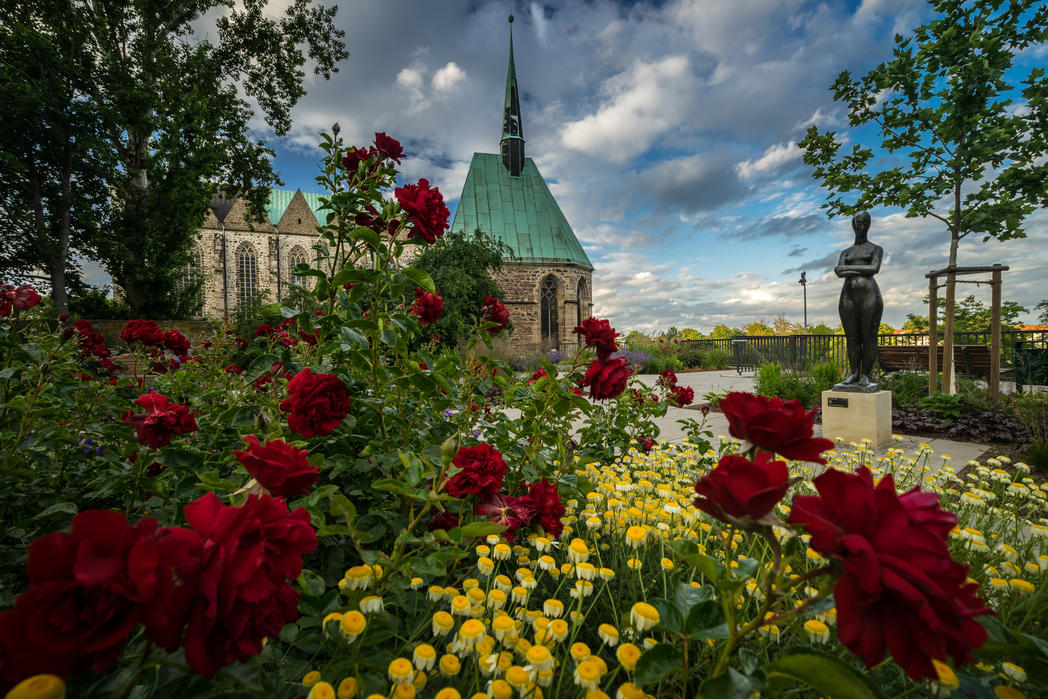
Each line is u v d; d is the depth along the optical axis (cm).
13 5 1361
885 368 985
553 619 114
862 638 58
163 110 1482
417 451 187
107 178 1462
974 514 204
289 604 71
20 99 1205
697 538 168
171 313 1638
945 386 684
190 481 162
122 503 197
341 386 151
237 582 59
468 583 125
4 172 1304
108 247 1418
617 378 179
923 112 690
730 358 2209
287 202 4631
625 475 226
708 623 89
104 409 262
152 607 55
